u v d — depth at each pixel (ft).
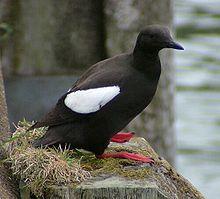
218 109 71.72
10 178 28.09
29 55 45.24
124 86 29.81
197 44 86.43
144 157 29.17
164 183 27.86
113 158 29.32
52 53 45.24
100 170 27.78
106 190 26.13
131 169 28.09
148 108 45.14
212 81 77.51
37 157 27.32
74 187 26.32
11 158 27.86
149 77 30.35
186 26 90.94
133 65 30.27
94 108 29.45
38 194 26.81
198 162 63.77
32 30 45.16
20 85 44.91
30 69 45.29
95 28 44.78
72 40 45.14
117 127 30.04
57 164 27.04
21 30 45.21
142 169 28.02
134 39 43.88
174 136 46.57
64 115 29.63
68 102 29.68
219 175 61.67
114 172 27.61
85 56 45.06
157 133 45.52
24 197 27.20
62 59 45.29
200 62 82.07
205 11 95.25
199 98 74.13
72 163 27.43
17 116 44.70
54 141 29.19
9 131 30.94
